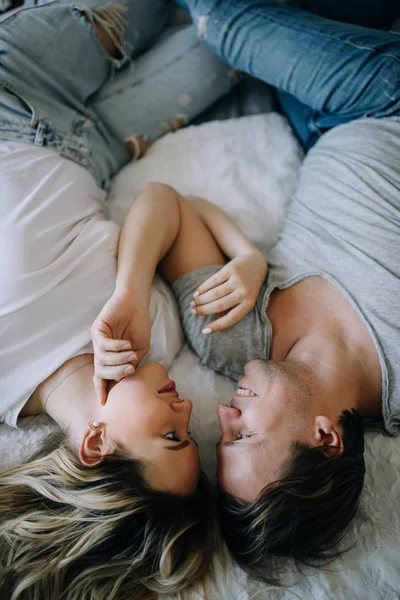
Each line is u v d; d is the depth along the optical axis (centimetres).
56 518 77
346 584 80
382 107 105
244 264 96
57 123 106
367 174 98
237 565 82
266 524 76
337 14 126
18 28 104
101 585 75
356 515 86
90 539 74
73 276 89
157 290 101
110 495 74
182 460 78
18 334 84
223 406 85
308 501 77
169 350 96
